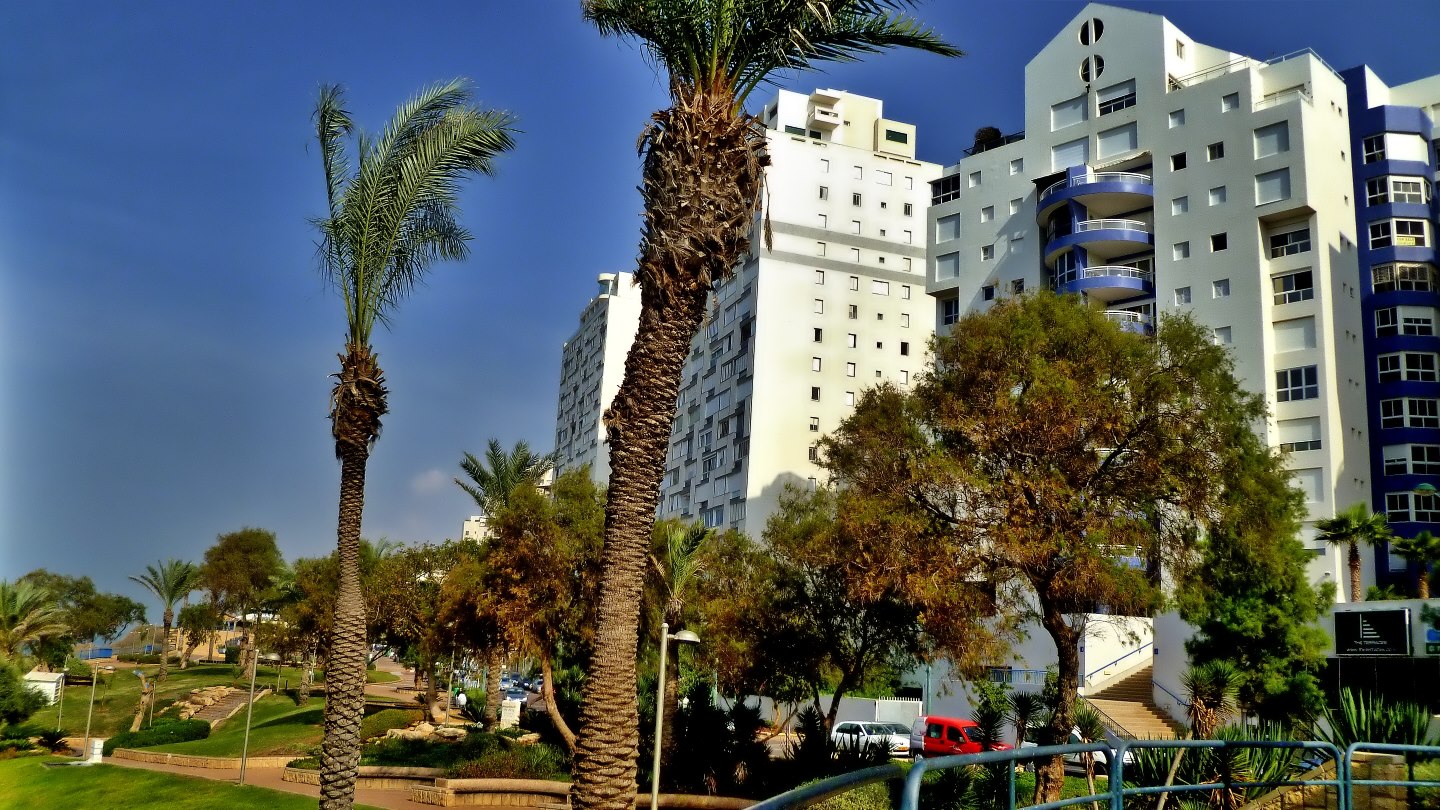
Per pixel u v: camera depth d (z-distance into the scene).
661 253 14.30
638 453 14.20
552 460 46.41
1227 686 19.98
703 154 14.39
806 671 30.59
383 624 50.66
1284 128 49.72
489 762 32.41
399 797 30.98
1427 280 51.53
